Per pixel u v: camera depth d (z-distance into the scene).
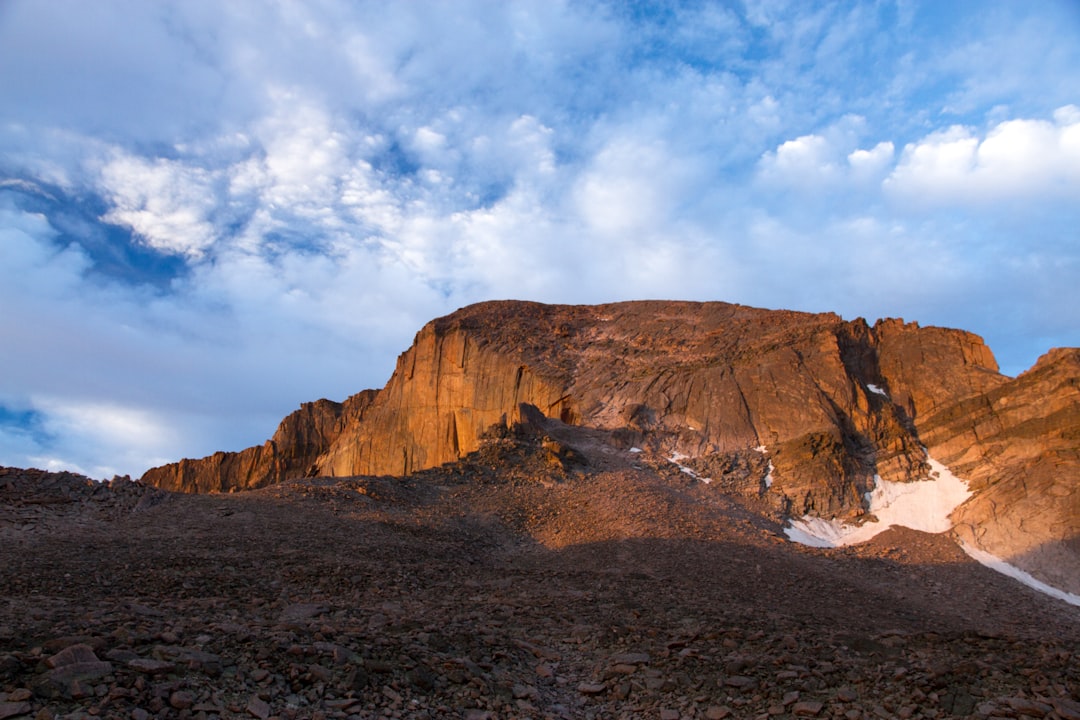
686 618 22.89
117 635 13.73
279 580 25.58
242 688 12.58
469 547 39.44
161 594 21.83
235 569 26.56
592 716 14.80
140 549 28.52
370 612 21.03
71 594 20.66
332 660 14.30
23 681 11.30
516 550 41.75
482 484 53.00
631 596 27.52
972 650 17.47
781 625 22.70
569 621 22.02
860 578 40.16
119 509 35.25
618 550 39.66
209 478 125.88
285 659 13.96
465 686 14.66
